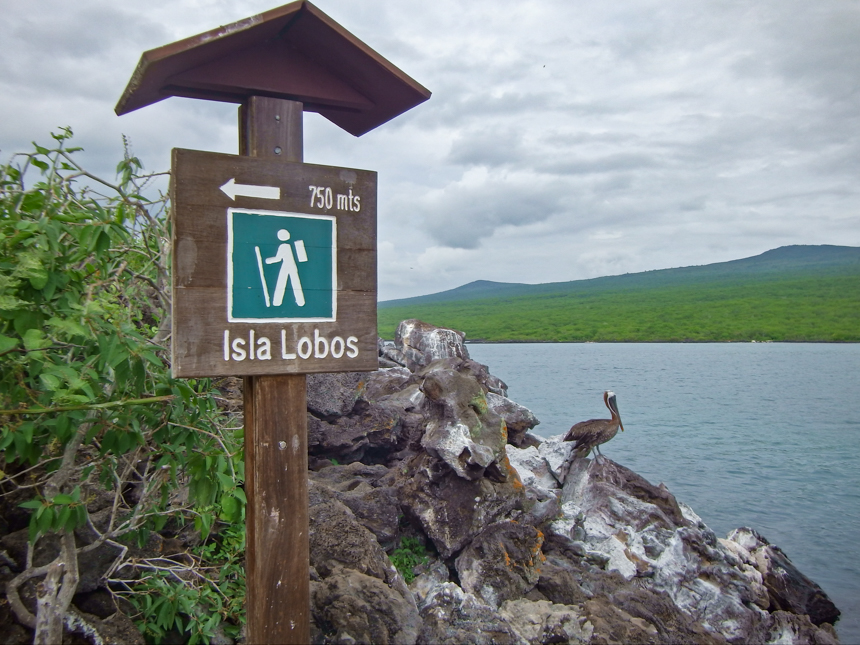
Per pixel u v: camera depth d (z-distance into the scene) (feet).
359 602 19.04
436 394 28.40
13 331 15.44
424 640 19.63
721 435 71.31
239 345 14.53
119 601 17.98
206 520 17.03
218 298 14.33
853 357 183.83
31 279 14.24
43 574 16.29
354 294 15.87
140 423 17.90
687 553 29.58
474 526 26.27
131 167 17.84
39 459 16.01
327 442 35.01
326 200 15.56
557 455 35.94
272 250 14.92
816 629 28.30
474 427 27.96
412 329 52.34
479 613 20.90
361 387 37.55
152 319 23.98
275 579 14.92
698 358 182.60
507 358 185.57
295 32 15.28
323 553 21.40
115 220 15.46
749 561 32.76
